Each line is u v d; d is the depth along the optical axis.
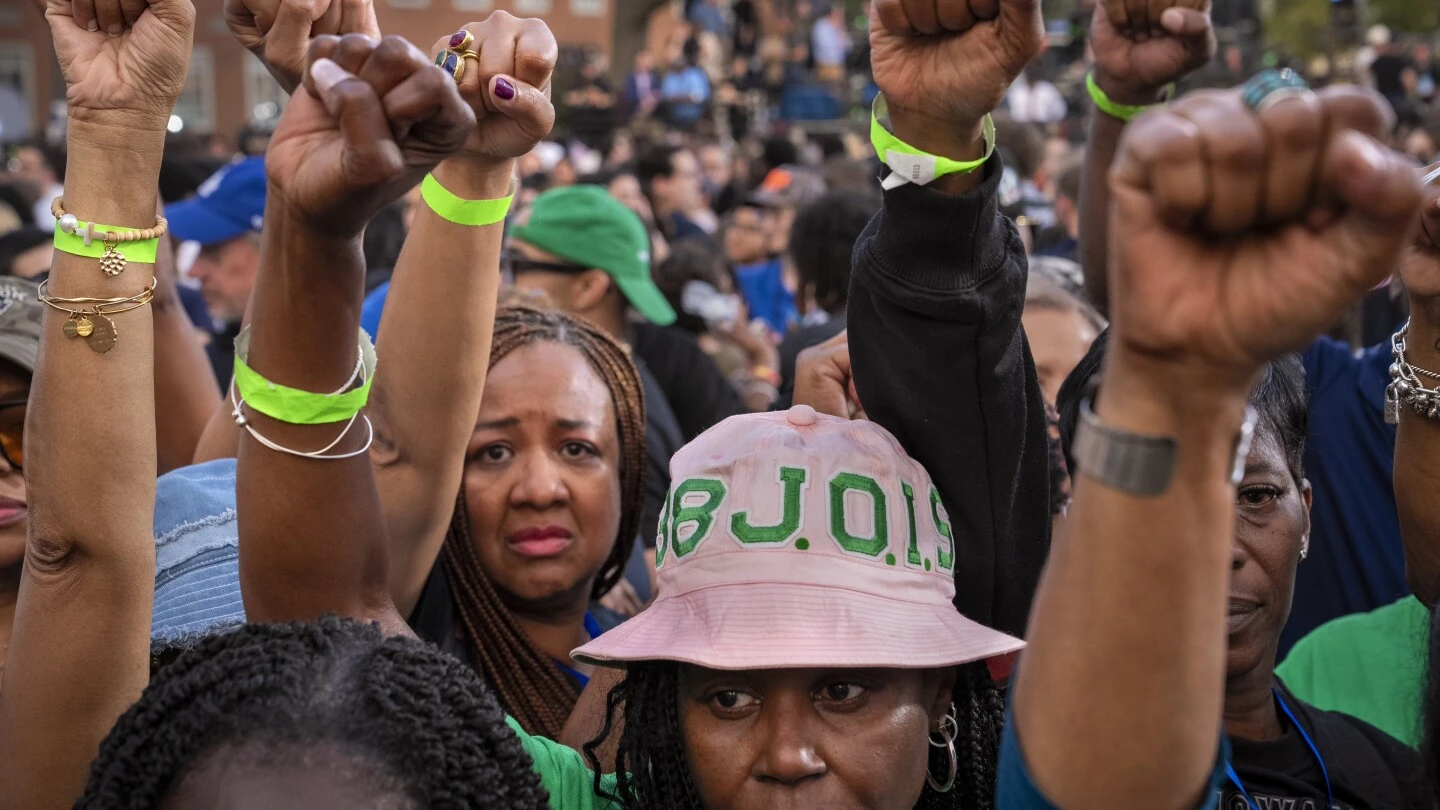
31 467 1.58
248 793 1.22
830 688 1.55
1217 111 0.98
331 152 1.28
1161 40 1.62
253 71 35.50
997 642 1.55
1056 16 22.70
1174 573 1.08
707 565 1.57
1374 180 0.93
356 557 1.57
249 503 1.52
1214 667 1.11
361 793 1.23
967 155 1.52
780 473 1.59
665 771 1.63
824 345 2.14
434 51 1.74
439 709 1.29
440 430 1.93
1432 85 17.92
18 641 1.60
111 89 1.56
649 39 36.47
